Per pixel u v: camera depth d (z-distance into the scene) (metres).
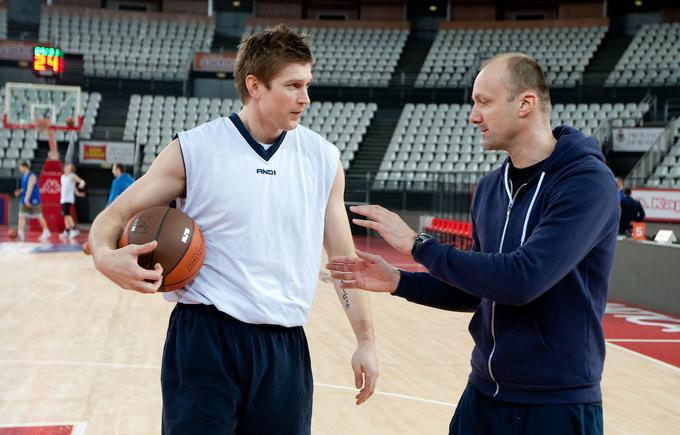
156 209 1.89
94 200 17.84
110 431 3.48
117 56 21.61
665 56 19.81
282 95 1.93
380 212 1.85
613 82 19.34
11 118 17.39
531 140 1.88
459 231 11.54
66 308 6.87
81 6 23.45
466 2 23.64
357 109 20.06
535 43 21.80
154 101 20.22
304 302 2.04
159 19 23.22
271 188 1.98
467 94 20.08
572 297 1.80
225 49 23.38
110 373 4.56
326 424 3.67
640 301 8.30
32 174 14.12
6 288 7.95
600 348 1.84
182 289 1.95
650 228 11.88
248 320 1.94
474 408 1.95
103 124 19.72
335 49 22.53
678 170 14.01
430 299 2.00
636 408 4.14
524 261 1.66
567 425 1.78
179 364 1.93
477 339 1.97
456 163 17.61
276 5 24.11
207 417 1.89
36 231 16.78
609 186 1.75
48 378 4.40
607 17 22.42
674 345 5.98
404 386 4.45
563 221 1.69
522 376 1.81
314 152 2.08
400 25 23.38
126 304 7.18
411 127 18.88
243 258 1.95
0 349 5.14
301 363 2.04
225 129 2.00
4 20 22.08
